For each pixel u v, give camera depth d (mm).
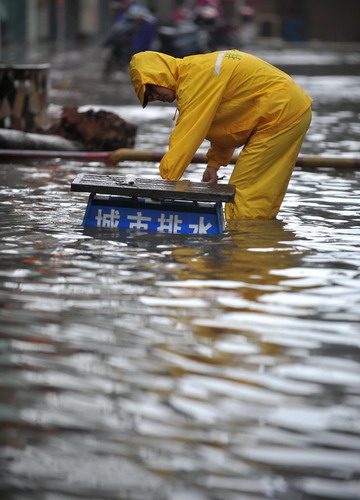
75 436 6207
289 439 6215
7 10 68812
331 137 24047
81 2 85438
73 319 8508
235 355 7648
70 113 21031
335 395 6910
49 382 7059
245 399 6805
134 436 6215
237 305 8977
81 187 11945
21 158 19594
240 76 13039
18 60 53094
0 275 9977
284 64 58906
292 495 5543
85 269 10289
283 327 8359
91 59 59469
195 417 6508
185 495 5520
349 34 112562
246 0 112500
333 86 42438
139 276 10000
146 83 12867
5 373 7223
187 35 50625
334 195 15719
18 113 22125
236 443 6145
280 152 13344
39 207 14039
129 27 45375
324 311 8852
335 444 6164
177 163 12789
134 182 12117
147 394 6867
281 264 10625
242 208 13352
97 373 7246
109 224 12578
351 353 7750
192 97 12750
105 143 20719
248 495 5535
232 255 11031
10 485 5602
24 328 8250
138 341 7945
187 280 9867
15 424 6359
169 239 11883
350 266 10586
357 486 5656
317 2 112812
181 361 7496
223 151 13992
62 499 5461
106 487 5594
